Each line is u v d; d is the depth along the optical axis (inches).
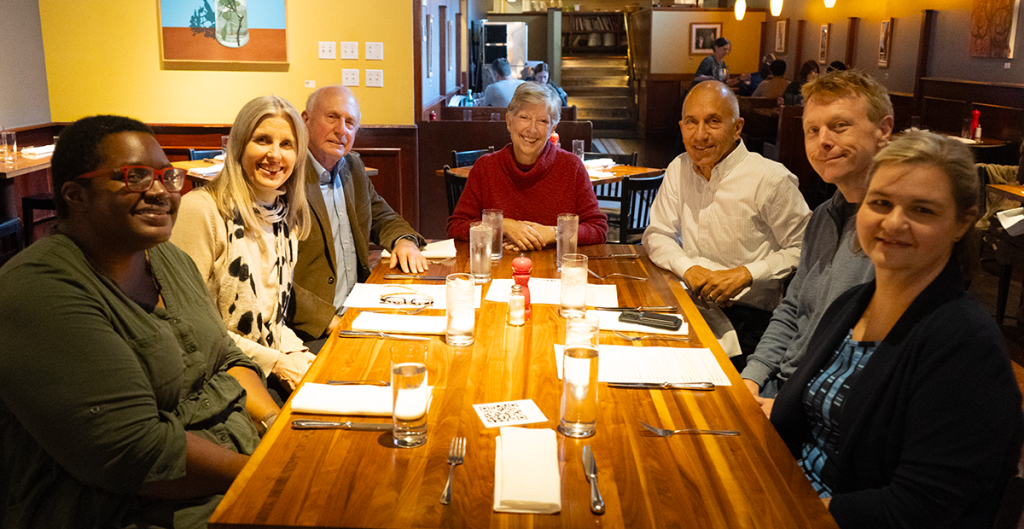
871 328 57.6
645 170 206.2
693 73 515.5
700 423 55.3
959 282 51.6
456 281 68.4
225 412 63.4
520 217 116.4
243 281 78.9
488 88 297.9
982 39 285.0
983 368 47.4
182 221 76.3
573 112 268.2
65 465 49.3
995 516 49.1
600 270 98.7
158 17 218.7
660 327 75.5
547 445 49.3
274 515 42.5
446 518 42.6
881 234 52.7
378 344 69.9
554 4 674.8
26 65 212.8
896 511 48.1
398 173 231.8
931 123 326.0
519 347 69.3
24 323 48.1
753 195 99.6
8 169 162.1
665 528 42.1
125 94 224.5
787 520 43.1
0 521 52.3
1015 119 260.5
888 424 51.6
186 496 55.0
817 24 460.4
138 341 54.6
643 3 635.5
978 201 51.0
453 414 55.7
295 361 80.6
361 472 47.5
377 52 223.1
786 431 62.7
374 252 225.6
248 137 78.4
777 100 362.3
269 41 220.4
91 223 53.3
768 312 99.4
